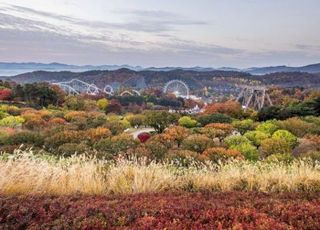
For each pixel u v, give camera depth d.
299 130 32.19
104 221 3.53
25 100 88.50
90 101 89.31
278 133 25.34
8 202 4.01
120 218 3.54
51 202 4.07
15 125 41.03
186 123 41.34
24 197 4.29
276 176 5.75
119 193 5.05
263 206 3.96
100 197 4.48
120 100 114.75
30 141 24.70
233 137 24.73
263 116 51.47
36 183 4.91
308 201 4.28
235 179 5.76
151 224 3.36
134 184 5.23
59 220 3.53
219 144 24.59
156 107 115.81
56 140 23.88
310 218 3.47
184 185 5.57
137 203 4.05
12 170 5.08
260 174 5.92
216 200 4.30
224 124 35.91
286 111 51.09
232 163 7.00
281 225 3.25
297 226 3.33
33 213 3.73
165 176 5.62
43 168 5.40
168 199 4.33
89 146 21.80
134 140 24.41
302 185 5.40
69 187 5.10
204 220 3.53
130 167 5.94
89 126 37.75
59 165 6.11
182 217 3.58
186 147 22.67
